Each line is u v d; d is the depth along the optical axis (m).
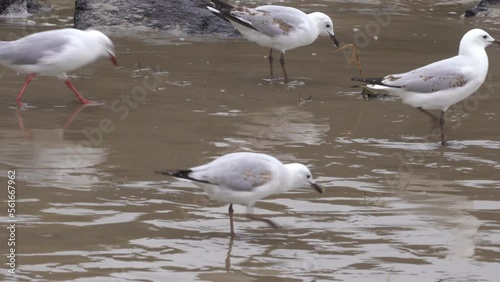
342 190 12.48
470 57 14.70
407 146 14.61
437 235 10.92
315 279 9.58
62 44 16.02
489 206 11.95
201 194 12.25
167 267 9.82
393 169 13.44
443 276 9.70
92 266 9.77
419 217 11.53
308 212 11.67
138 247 10.37
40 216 11.21
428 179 13.01
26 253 10.04
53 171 12.98
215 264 9.95
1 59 15.95
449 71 14.59
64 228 10.86
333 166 13.49
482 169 13.52
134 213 11.45
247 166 10.65
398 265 9.99
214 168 10.61
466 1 27.06
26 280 9.32
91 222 11.08
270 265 9.95
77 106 16.52
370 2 27.22
